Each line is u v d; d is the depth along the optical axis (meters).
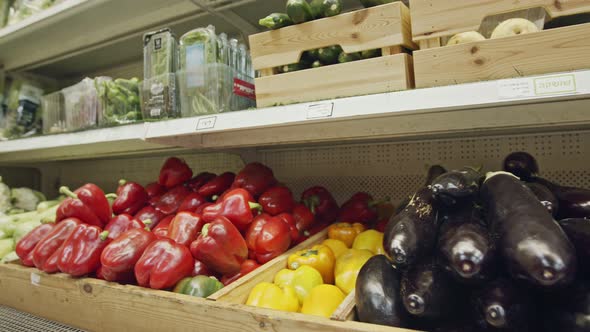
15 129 2.01
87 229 1.12
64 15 1.65
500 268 0.64
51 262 1.10
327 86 0.98
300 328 0.70
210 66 1.25
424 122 1.10
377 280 0.73
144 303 0.90
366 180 1.59
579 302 0.59
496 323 0.59
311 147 1.71
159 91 1.35
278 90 1.05
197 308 0.82
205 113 1.23
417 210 0.79
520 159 0.95
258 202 1.38
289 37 1.07
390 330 0.64
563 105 0.95
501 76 0.77
